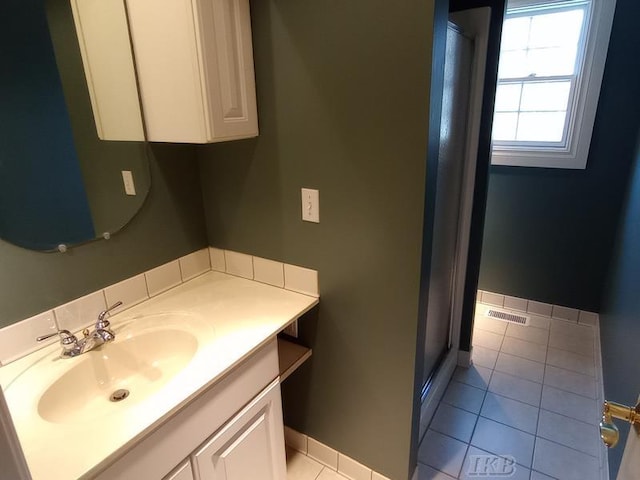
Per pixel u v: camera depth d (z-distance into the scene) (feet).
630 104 7.77
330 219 4.57
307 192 4.62
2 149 3.52
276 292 5.13
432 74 3.57
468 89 6.43
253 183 5.02
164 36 3.86
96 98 4.08
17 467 1.69
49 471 2.61
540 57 8.68
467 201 6.95
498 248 9.81
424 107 3.67
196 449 3.54
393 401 4.91
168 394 3.26
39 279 3.94
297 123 4.42
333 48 3.95
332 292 4.87
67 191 4.06
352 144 4.16
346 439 5.55
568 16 8.23
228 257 5.64
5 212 3.60
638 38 7.42
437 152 4.06
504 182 9.30
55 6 3.70
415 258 4.17
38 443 2.82
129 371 4.18
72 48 3.85
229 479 4.01
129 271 4.79
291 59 4.21
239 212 5.29
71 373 3.71
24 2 3.52
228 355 3.76
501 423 6.58
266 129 4.65
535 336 8.95
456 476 5.68
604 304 8.48
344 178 4.32
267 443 4.50
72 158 4.04
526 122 9.09
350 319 4.86
